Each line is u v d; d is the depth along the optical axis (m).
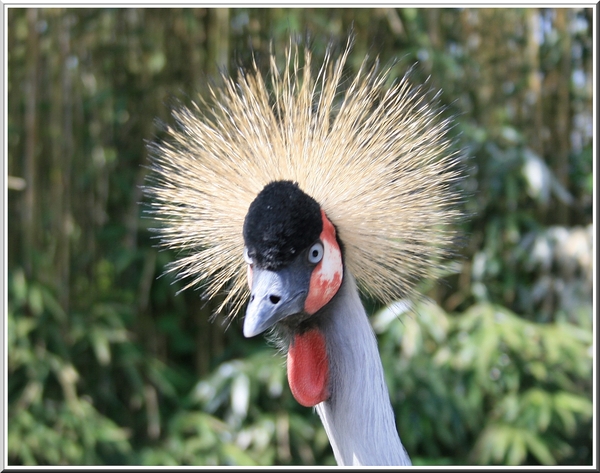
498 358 4.92
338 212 2.47
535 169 4.98
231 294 2.67
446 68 5.01
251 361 4.88
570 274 5.30
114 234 5.29
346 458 2.44
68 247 5.09
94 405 5.16
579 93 5.71
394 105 2.54
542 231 5.25
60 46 4.95
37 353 4.80
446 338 4.97
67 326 4.98
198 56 5.20
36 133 4.95
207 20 5.27
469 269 5.40
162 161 2.71
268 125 2.54
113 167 5.40
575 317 5.18
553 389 5.10
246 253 2.33
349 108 2.54
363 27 5.07
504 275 5.43
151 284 5.38
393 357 5.01
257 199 2.32
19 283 4.70
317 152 2.49
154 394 5.15
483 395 5.20
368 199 2.49
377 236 2.50
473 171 4.78
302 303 2.30
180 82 5.36
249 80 2.61
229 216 2.57
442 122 2.57
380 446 2.38
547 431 5.11
